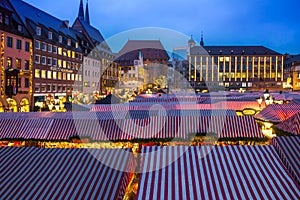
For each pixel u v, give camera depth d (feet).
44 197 25.95
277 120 67.87
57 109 95.50
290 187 26.48
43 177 28.94
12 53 146.51
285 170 29.37
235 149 33.91
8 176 29.22
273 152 32.94
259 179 27.73
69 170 30.17
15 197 26.08
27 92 158.71
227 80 380.58
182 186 26.78
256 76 381.60
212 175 28.53
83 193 26.40
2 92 137.39
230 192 25.70
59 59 193.16
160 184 27.27
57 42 190.70
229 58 379.55
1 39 138.21
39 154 33.60
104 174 29.48
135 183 32.99
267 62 381.19
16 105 148.46
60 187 27.30
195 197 25.07
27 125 58.70
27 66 159.84
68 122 58.54
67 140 54.80
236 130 54.44
